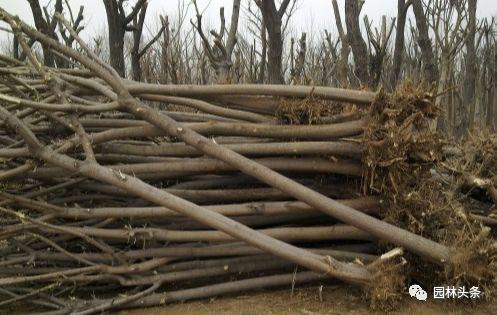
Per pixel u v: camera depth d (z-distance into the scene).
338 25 7.08
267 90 3.51
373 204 3.61
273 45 6.59
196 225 3.77
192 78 11.59
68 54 3.47
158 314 3.44
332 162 3.61
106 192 3.84
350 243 3.93
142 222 3.82
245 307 3.51
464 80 10.69
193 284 3.87
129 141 4.00
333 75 9.31
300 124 3.67
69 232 3.49
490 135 4.48
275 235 3.56
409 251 3.47
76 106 3.40
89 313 3.38
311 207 3.49
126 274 3.57
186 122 3.89
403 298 3.54
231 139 3.86
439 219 3.54
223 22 7.94
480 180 3.99
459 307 3.48
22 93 3.65
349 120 3.63
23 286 3.83
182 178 3.98
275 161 3.66
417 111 3.36
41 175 3.61
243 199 3.82
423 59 7.29
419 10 7.15
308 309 3.46
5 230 3.52
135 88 3.58
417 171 3.50
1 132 3.99
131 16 6.73
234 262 3.69
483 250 3.26
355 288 3.71
